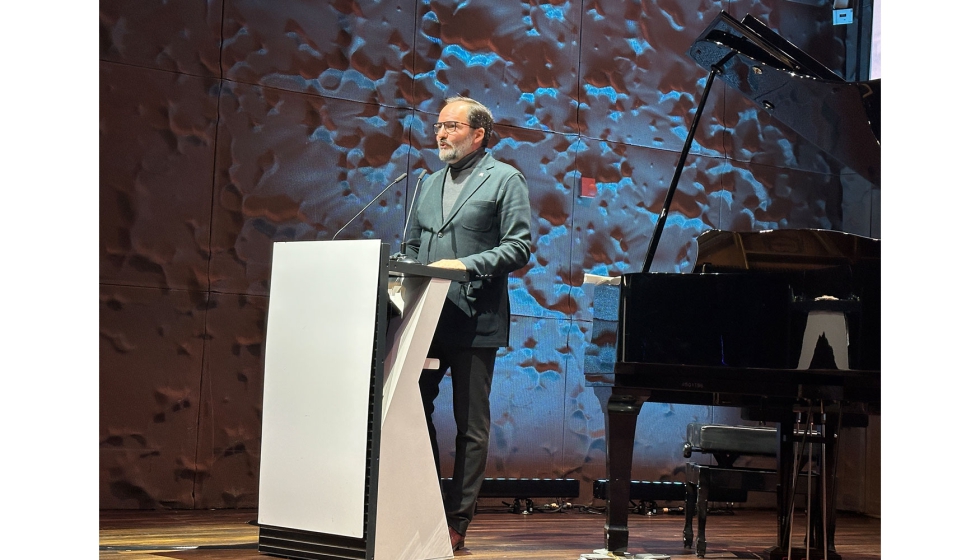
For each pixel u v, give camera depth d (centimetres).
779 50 320
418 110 513
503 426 526
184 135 464
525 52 540
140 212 454
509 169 332
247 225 475
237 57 475
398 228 505
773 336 298
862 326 294
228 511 458
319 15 493
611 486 321
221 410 469
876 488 577
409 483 269
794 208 603
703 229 579
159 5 460
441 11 521
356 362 255
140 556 296
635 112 567
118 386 448
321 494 258
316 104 491
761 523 491
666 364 305
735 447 376
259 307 478
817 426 402
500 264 307
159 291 458
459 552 332
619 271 559
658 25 574
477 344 317
